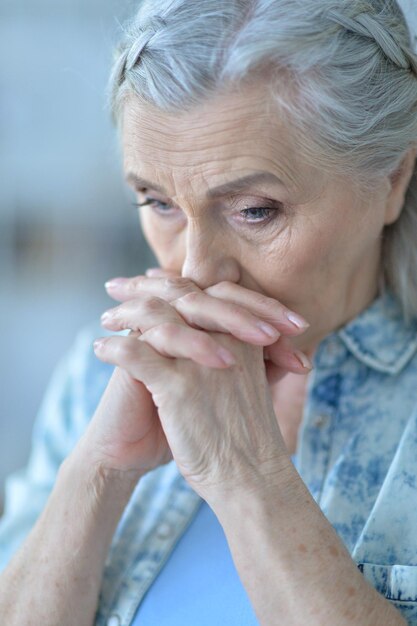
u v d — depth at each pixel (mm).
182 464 894
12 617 992
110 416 1001
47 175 2490
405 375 1028
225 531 872
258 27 817
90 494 1015
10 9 2412
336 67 846
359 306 1044
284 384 1081
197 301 909
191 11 841
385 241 1045
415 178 1003
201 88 827
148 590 1019
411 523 911
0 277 2539
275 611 831
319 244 911
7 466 2662
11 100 2467
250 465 880
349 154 879
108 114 1073
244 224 910
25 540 1036
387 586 894
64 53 2428
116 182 2463
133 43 875
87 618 1010
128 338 907
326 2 845
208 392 896
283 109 837
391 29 900
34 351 2586
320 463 1012
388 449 985
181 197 889
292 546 841
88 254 2521
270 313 898
